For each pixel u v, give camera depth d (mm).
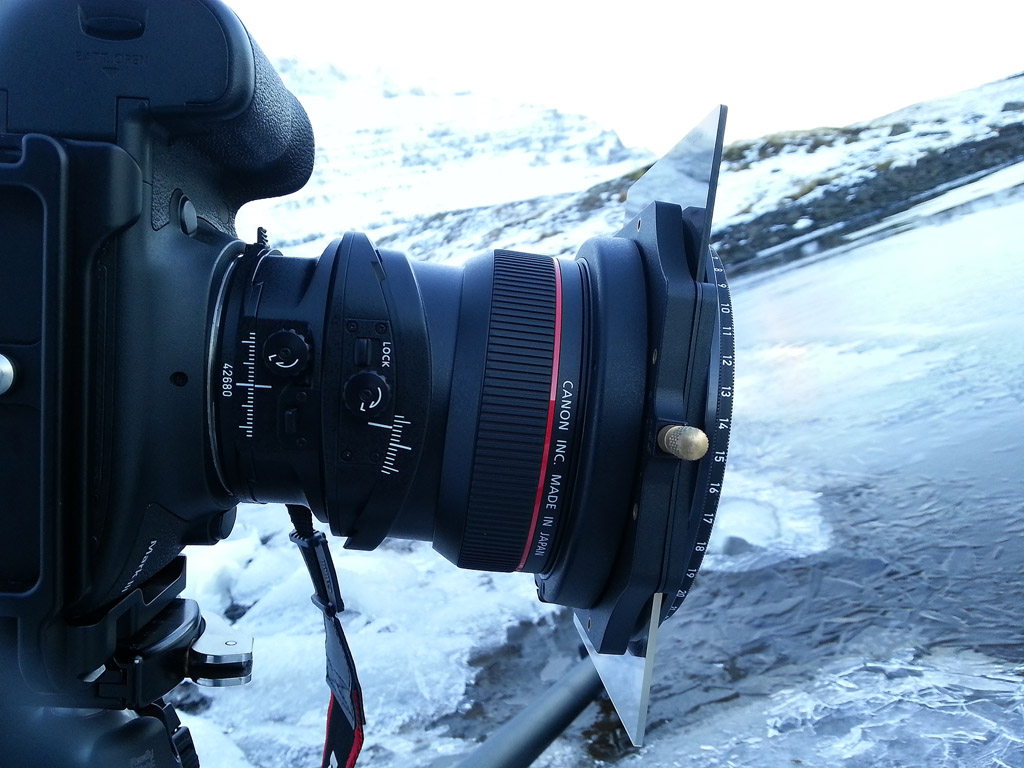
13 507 161
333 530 192
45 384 155
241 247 199
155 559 186
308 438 177
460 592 340
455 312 193
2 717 180
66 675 168
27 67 161
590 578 195
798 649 291
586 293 197
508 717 277
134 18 164
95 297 160
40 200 153
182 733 207
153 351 167
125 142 161
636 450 183
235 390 177
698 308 176
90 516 165
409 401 178
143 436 168
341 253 182
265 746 263
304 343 172
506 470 187
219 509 196
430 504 196
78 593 163
